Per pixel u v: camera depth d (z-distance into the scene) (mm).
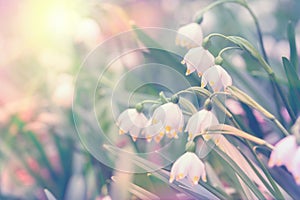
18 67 688
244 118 546
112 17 623
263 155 534
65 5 643
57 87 608
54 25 657
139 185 517
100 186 541
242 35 724
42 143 596
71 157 576
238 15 763
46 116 591
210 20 745
